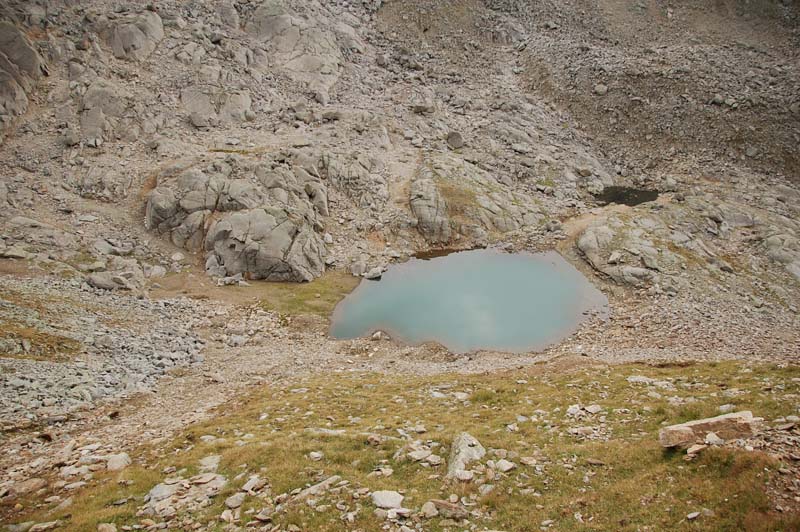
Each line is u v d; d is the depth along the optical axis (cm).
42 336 3106
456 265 5347
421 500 1525
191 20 8062
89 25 7119
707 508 1338
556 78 8769
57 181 5391
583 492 1536
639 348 3684
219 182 5309
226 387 3022
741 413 1728
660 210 5897
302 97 7631
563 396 2472
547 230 5881
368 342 3956
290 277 4897
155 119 6319
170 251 5006
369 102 7875
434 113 7838
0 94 5788
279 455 1856
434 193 6012
